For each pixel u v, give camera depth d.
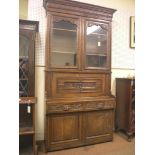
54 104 2.39
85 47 2.71
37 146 2.48
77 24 2.63
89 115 2.65
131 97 2.88
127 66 3.43
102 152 2.46
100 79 2.87
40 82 2.77
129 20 3.42
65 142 2.51
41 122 2.79
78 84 2.71
